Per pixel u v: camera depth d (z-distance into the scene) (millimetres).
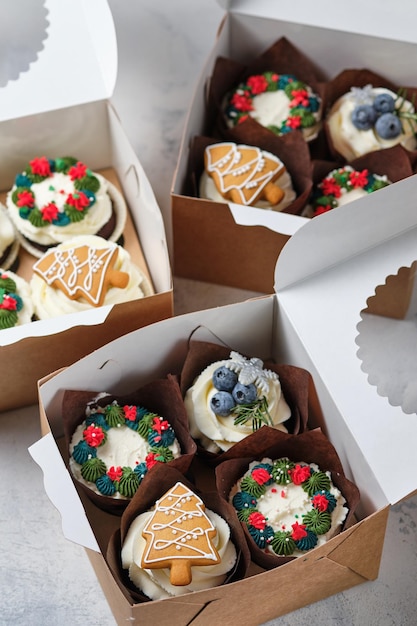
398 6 760
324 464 637
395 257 652
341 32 766
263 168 727
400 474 581
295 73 800
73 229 714
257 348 684
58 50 722
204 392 647
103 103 720
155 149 805
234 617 593
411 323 731
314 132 776
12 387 666
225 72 786
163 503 602
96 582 641
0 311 666
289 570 559
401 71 778
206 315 640
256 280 739
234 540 612
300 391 647
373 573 623
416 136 775
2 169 747
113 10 862
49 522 658
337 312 639
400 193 623
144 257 738
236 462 628
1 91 715
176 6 867
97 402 646
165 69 841
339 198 743
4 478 670
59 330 627
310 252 631
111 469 619
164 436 635
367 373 656
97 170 773
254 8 773
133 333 625
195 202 684
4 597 635
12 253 722
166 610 550
